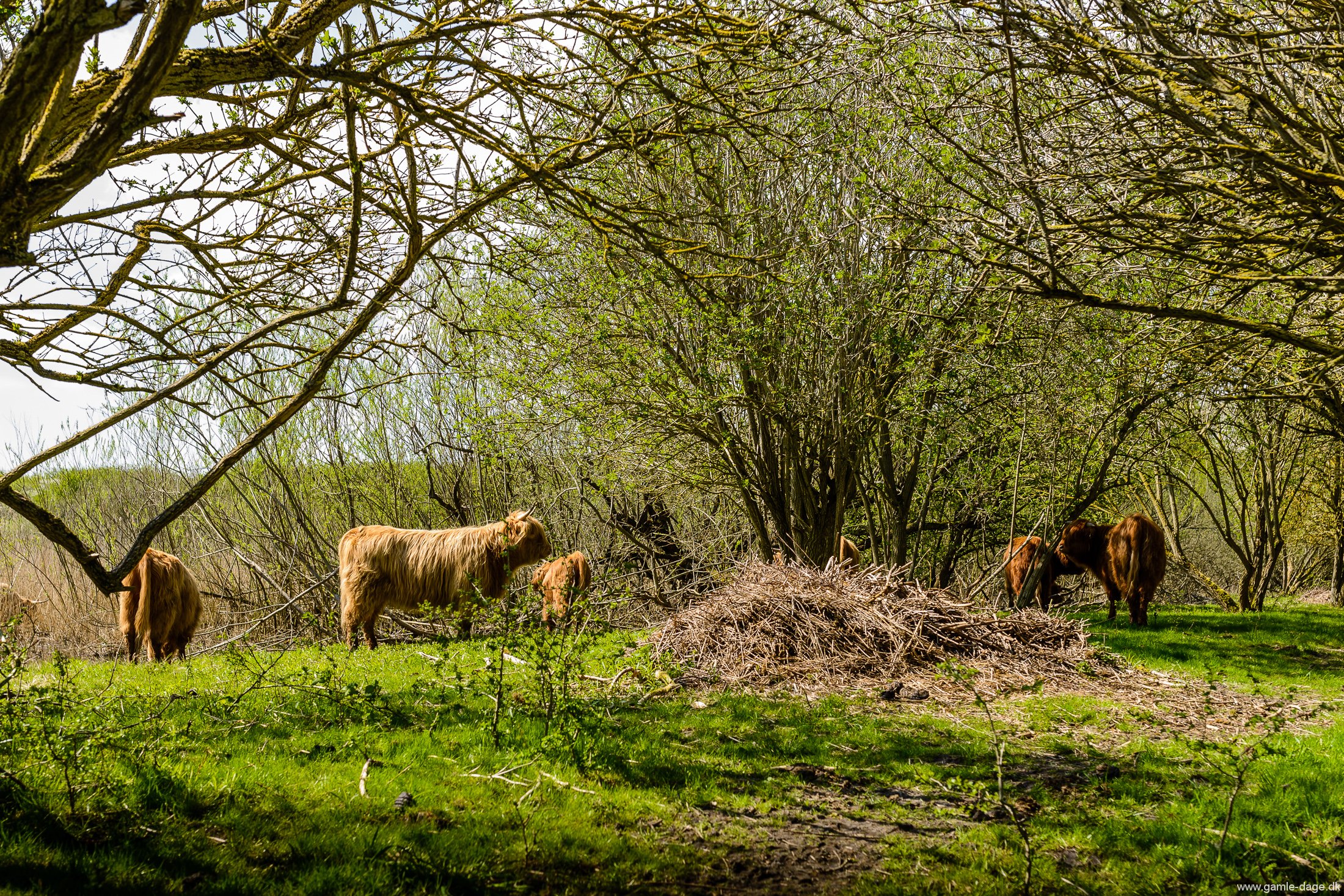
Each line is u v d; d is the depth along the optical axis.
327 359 3.85
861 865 4.93
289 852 4.67
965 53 5.46
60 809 4.77
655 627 13.74
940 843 5.26
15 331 4.47
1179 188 4.66
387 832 4.91
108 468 16.41
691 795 5.88
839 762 6.76
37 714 5.37
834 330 11.94
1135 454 14.37
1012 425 13.36
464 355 12.37
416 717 7.38
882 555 16.05
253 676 8.51
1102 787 6.21
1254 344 6.41
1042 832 5.39
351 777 5.78
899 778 6.46
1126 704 8.73
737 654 9.84
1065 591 19.20
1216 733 7.76
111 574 3.46
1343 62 4.33
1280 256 5.03
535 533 11.31
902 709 8.45
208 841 4.70
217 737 6.62
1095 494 12.69
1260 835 5.23
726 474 13.36
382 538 11.46
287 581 15.24
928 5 4.74
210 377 4.86
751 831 5.36
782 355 12.12
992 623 10.62
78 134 3.49
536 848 4.89
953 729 7.81
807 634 10.09
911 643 10.09
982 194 6.24
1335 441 17.05
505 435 13.43
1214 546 25.94
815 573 11.45
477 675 8.49
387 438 15.96
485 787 5.73
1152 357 9.88
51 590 16.11
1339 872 4.62
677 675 8.66
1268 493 18.69
